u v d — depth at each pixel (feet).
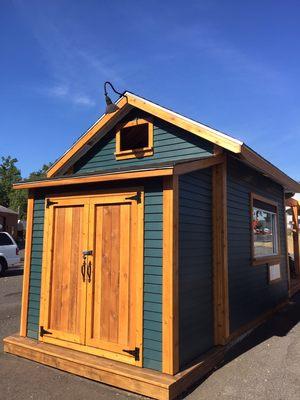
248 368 17.42
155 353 15.49
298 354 19.29
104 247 17.67
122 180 17.47
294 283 38.73
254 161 21.66
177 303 15.72
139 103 21.67
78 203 18.79
